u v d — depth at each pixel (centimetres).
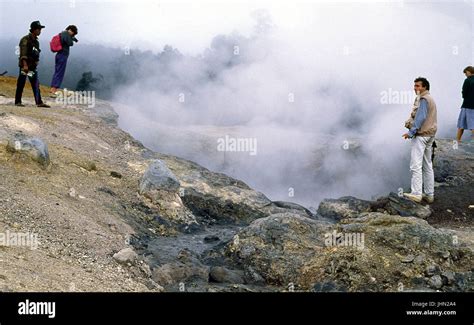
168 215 1032
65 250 717
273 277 806
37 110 1368
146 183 1049
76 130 1276
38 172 948
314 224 907
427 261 747
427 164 1159
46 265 639
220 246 898
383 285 721
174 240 947
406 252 764
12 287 543
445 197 1193
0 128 1061
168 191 1057
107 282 661
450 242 781
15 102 1427
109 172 1100
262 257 838
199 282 768
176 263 796
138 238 895
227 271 788
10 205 777
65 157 1070
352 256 757
